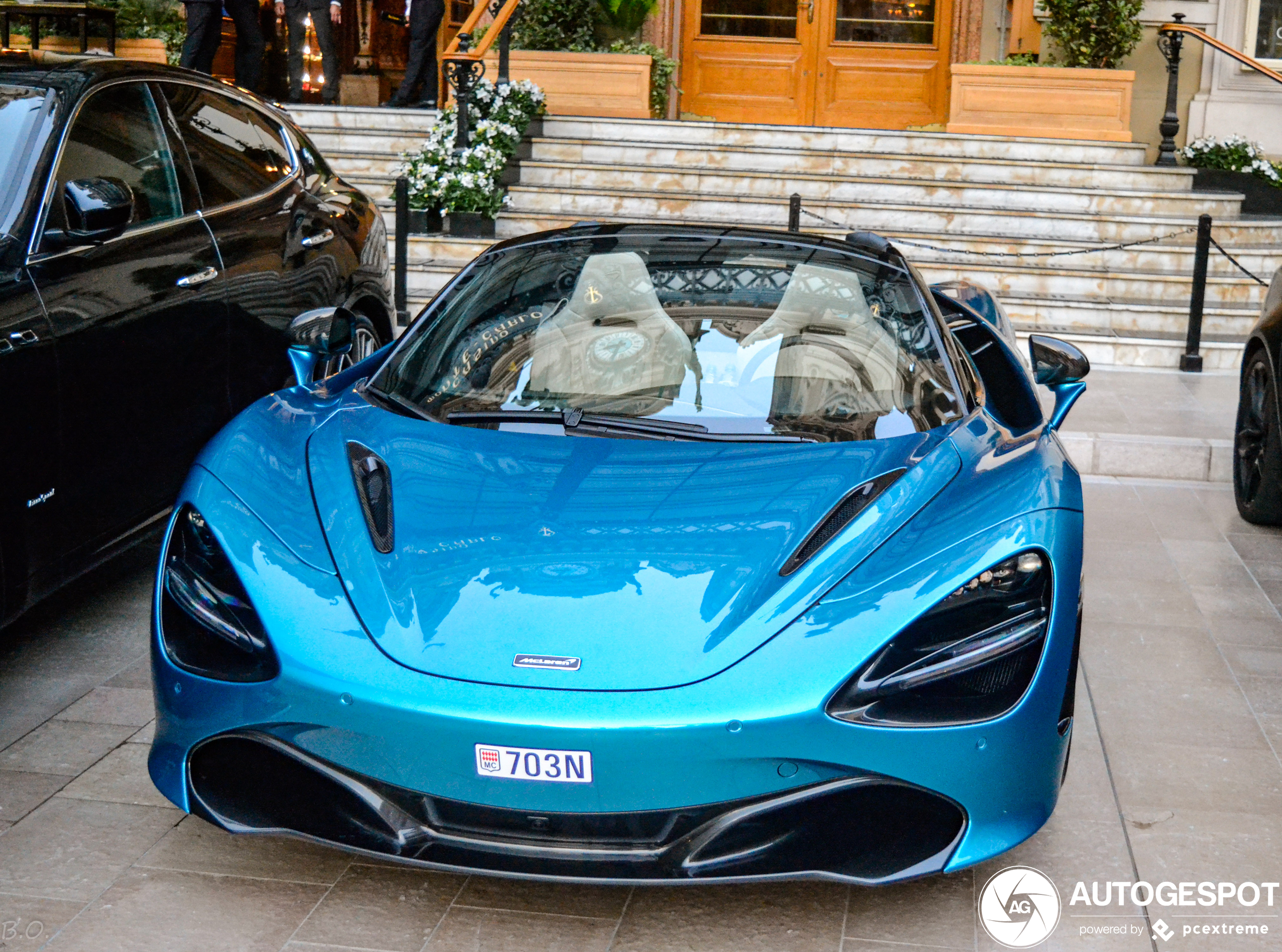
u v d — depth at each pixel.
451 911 2.44
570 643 2.19
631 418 2.91
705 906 2.47
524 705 2.11
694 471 2.67
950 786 2.22
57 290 3.35
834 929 2.40
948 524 2.45
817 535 2.43
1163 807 2.88
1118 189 9.23
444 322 3.35
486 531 2.46
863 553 2.38
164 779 2.45
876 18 11.87
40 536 3.25
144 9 10.91
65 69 3.88
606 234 3.62
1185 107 10.91
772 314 3.25
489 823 2.23
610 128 9.99
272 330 4.35
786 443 2.82
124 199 3.46
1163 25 10.20
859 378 3.05
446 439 2.84
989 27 11.47
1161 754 3.14
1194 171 9.41
